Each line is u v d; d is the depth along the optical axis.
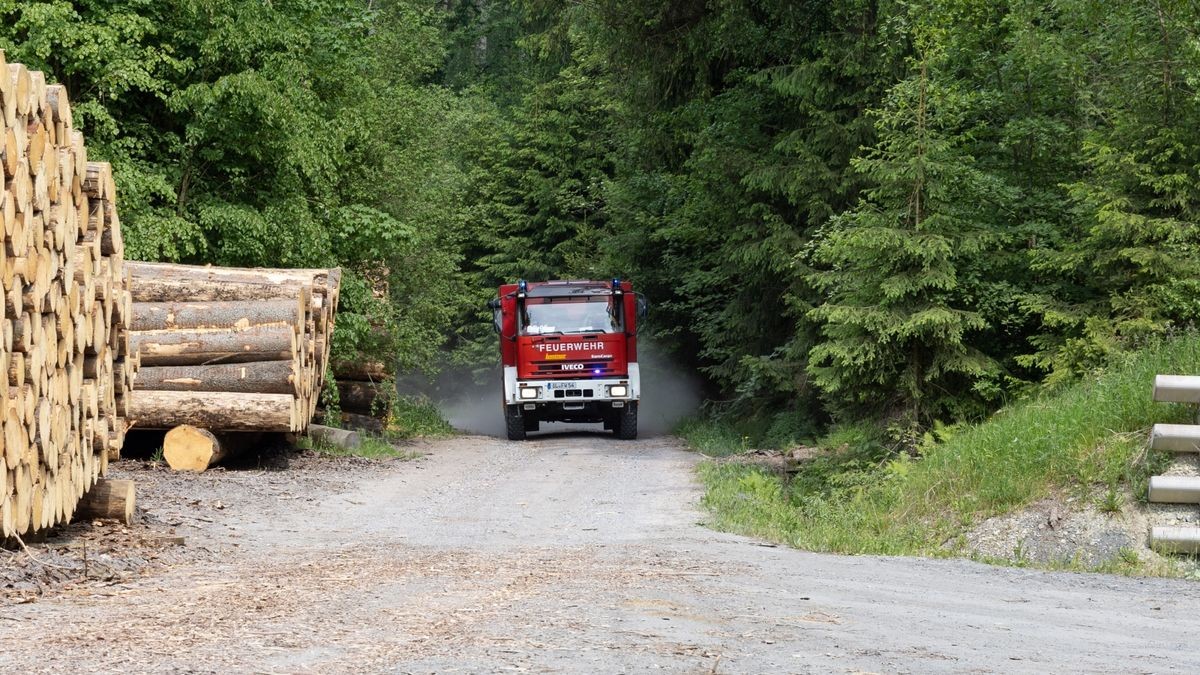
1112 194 15.41
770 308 26.59
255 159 20.08
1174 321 15.09
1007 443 12.55
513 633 5.23
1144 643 5.60
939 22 17.75
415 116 28.25
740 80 25.28
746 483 15.58
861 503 13.28
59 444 8.83
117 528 9.82
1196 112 15.70
